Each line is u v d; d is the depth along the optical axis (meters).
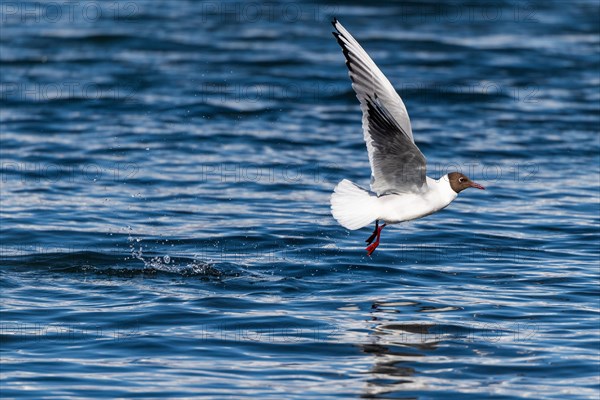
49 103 22.91
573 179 18.61
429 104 23.45
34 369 9.88
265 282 12.84
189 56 26.84
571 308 11.87
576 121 22.30
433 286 12.76
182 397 9.25
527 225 15.79
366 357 10.29
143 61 26.31
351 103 23.61
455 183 11.52
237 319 11.38
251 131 21.42
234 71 25.62
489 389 9.48
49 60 26.20
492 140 20.94
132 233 15.09
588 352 10.43
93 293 12.36
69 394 9.29
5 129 21.11
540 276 13.19
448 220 16.02
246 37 28.73
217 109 22.73
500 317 11.56
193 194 17.44
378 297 12.27
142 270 13.28
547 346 10.60
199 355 10.31
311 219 15.98
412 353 10.41
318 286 12.71
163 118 22.11
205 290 12.51
